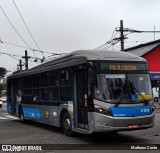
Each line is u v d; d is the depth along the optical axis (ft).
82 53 40.70
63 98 44.75
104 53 39.24
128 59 39.09
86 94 38.34
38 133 47.91
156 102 141.18
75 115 41.24
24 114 62.34
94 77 37.19
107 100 36.47
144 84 38.91
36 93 55.67
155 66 142.10
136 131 47.09
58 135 45.19
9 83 72.13
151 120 38.04
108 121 35.96
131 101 37.09
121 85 37.55
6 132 49.57
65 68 44.09
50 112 49.47
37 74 55.06
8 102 72.84
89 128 37.50
